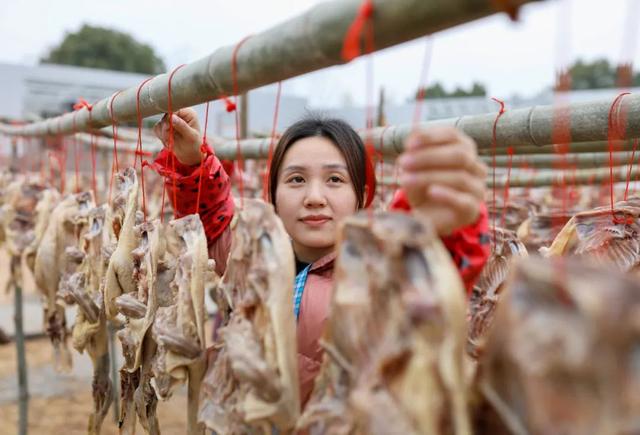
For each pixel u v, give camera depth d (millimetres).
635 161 3189
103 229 2264
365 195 1860
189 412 1591
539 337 799
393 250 919
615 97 1764
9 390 5371
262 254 1266
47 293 2910
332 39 1016
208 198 2117
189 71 1492
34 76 15508
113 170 2439
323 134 1718
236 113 1724
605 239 1829
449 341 870
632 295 738
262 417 1201
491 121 2064
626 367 737
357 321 997
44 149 6062
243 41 1279
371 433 921
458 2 836
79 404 5137
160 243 1782
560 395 782
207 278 1714
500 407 882
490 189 4727
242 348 1228
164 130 1984
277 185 1785
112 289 1953
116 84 16703
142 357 1803
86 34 28109
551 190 5316
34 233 3637
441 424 885
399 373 921
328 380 1121
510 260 1862
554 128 1798
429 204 994
